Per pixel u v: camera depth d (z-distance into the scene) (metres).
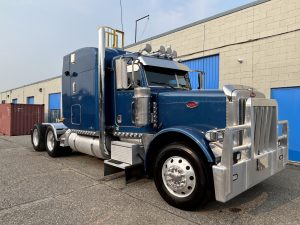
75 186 4.78
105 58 5.62
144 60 4.99
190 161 3.69
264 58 8.18
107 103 5.65
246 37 8.64
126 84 4.86
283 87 7.76
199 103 4.25
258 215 3.62
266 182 5.27
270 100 4.10
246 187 3.50
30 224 3.21
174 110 4.56
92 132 5.94
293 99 7.63
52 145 7.76
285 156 4.59
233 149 3.32
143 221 3.36
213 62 9.84
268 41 8.08
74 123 6.70
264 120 3.98
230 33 9.12
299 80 7.41
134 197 4.24
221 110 4.02
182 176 3.76
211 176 3.60
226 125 3.86
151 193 4.44
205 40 9.97
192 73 6.48
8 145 10.70
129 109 5.15
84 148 6.34
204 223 3.34
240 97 3.84
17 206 3.78
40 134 8.69
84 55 6.23
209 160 3.46
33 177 5.38
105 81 5.61
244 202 4.12
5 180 5.15
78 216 3.47
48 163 6.85
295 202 4.14
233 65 9.03
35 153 8.51
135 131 5.05
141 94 4.63
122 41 7.12
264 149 4.05
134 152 4.82
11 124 15.75
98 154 5.86
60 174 5.65
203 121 4.20
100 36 5.43
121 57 4.97
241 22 8.80
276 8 7.88
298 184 5.14
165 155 3.96
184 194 3.76
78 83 6.49
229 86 3.92
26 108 16.48
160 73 5.24
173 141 4.17
